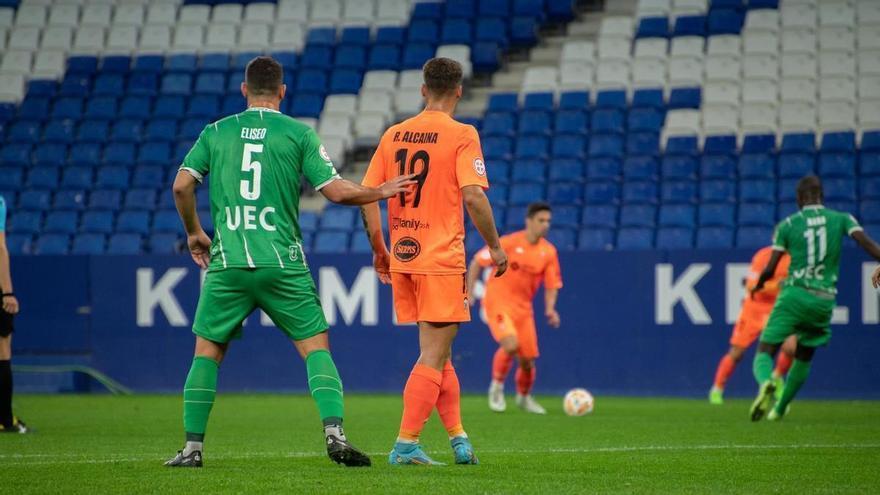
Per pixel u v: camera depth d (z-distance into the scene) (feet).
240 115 72.74
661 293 183.21
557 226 214.07
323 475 67.97
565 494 61.16
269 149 71.41
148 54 270.26
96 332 196.95
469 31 265.34
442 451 91.40
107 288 197.06
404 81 257.34
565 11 269.64
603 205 215.51
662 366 182.80
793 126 231.09
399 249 75.20
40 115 256.52
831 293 124.06
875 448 93.91
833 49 244.01
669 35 256.11
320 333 72.28
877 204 205.98
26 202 234.79
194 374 72.33
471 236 205.67
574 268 187.32
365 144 248.73
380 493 60.08
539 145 233.96
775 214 208.95
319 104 254.06
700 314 181.47
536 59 265.54
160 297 195.83
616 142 230.68
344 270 192.54
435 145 74.69
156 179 236.63
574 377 186.80
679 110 236.84
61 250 224.53
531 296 148.97
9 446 96.78
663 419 134.31
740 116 236.22
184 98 257.55
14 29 273.75
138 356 196.03
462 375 192.13
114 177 237.86
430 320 74.49
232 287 71.00
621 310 184.85
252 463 77.05
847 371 176.04
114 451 91.71
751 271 159.94
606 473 73.20
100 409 154.92
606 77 249.75
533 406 150.41
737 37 249.34
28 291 198.08
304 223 226.58
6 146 246.88
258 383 195.21
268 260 70.44
